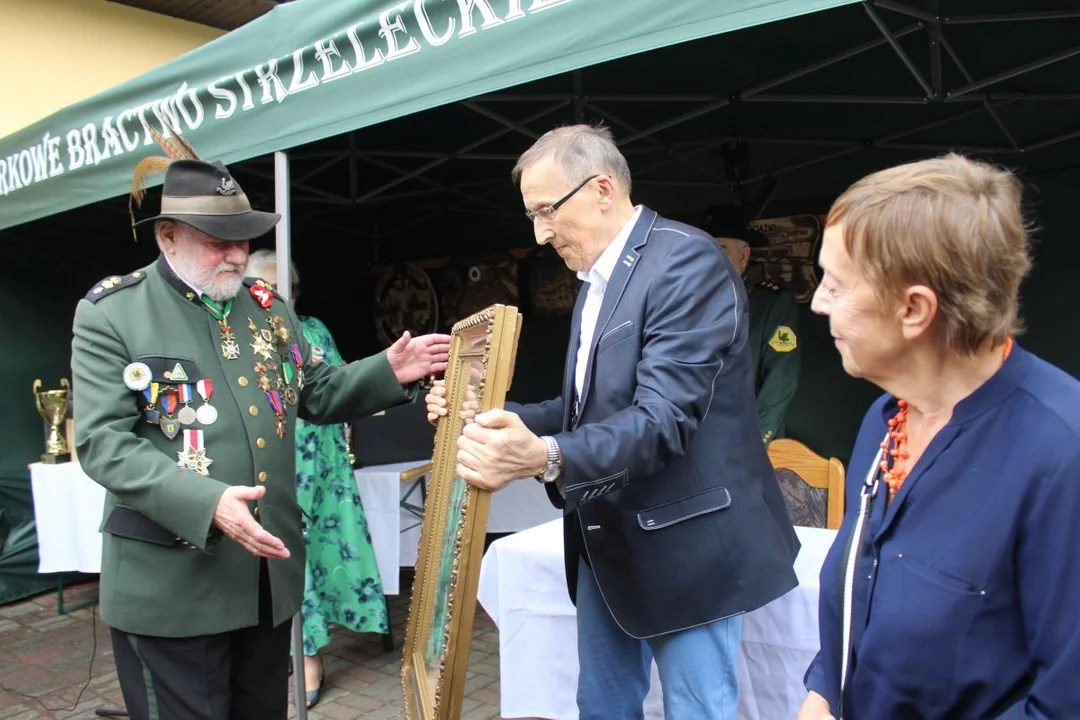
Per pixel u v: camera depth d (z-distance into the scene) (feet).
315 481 9.27
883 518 2.75
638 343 4.22
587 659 5.19
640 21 4.56
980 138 10.90
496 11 5.24
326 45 6.33
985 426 2.46
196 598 5.10
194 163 5.38
